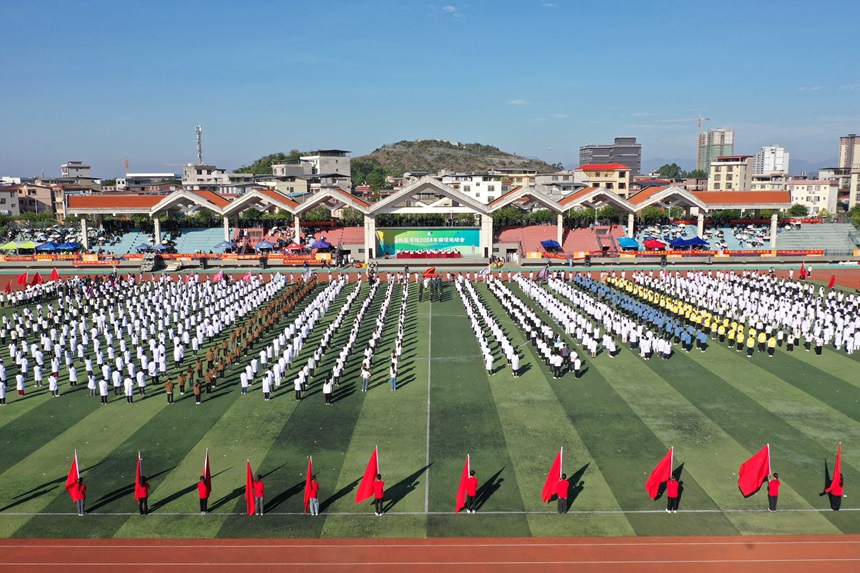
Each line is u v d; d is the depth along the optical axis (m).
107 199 99.31
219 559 23.06
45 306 66.00
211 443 32.62
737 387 40.31
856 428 33.94
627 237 98.69
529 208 125.50
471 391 39.97
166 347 50.53
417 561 22.94
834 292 65.06
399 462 30.48
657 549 23.59
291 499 27.20
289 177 185.75
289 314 61.66
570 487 28.06
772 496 25.95
